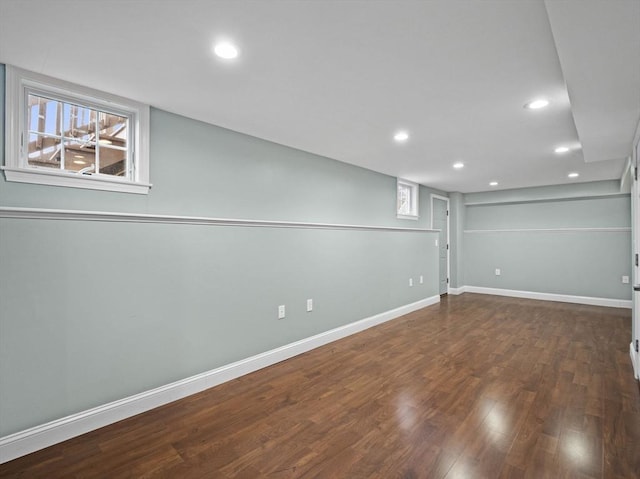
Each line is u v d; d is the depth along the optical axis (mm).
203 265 2643
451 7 1357
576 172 4699
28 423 1851
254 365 2984
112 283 2162
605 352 3414
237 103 2373
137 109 2348
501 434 2002
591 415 2205
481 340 3834
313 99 2299
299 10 1388
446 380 2762
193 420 2174
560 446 1882
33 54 1745
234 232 2867
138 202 2367
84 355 2047
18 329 1824
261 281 3078
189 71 1926
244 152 3027
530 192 6145
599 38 1333
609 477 1633
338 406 2346
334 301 3891
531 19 1424
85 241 2059
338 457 1805
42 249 1904
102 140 2279
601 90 1823
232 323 2838
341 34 1558
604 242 5648
